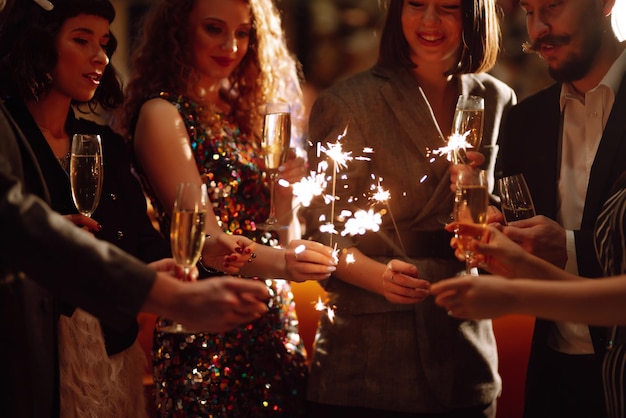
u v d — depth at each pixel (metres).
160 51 2.86
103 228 2.58
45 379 1.79
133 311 1.58
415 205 2.71
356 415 2.69
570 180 2.69
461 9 2.67
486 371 2.71
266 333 2.77
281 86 3.10
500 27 2.86
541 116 2.75
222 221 2.76
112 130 2.77
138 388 2.66
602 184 2.47
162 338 2.71
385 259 2.70
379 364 2.66
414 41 2.69
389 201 2.71
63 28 2.50
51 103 2.59
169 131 2.72
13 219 1.53
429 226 2.70
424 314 2.64
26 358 1.73
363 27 5.77
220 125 2.87
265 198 2.86
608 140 2.48
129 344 2.56
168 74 2.85
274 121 2.55
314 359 2.77
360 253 2.67
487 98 2.89
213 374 2.68
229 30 2.82
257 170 2.84
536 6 2.59
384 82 2.76
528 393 2.70
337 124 2.74
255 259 2.55
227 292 1.61
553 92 2.76
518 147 2.79
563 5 2.54
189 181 2.70
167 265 1.99
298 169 2.75
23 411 1.72
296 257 2.48
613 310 1.65
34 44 2.48
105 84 2.76
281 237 2.90
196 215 1.87
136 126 2.78
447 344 2.65
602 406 2.57
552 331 2.67
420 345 2.64
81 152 2.32
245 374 2.73
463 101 2.56
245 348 2.73
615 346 1.92
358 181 2.72
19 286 1.73
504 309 1.68
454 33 2.68
